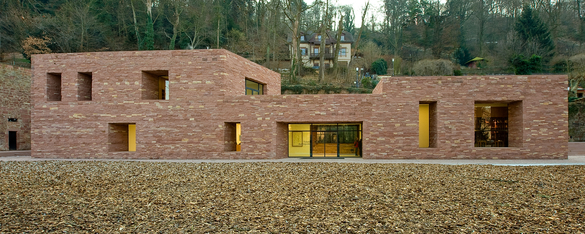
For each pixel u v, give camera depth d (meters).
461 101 19.03
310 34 56.06
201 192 10.38
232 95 20.22
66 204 8.97
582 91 35.34
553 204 8.65
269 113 19.89
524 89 18.83
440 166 15.62
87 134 20.53
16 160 19.30
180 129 19.98
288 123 21.67
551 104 18.69
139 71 20.27
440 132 19.08
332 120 19.59
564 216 7.57
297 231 6.72
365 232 6.62
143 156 20.11
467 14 59.09
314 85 37.47
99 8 43.75
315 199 9.41
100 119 20.44
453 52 55.81
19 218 7.63
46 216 7.82
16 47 37.16
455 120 19.03
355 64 47.91
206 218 7.67
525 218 7.46
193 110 19.94
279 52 50.62
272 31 47.50
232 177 12.91
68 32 37.81
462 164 16.36
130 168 15.46
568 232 6.50
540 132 18.72
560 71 39.03
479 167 15.22
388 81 19.36
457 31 57.91
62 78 20.88
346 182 11.79
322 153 21.61
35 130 20.98
